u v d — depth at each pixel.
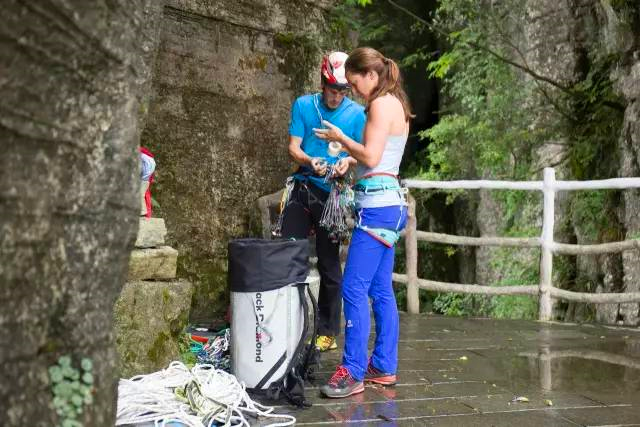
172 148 5.07
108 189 1.52
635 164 7.32
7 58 1.21
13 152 1.27
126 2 1.47
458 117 10.34
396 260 11.91
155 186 4.95
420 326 5.33
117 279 1.62
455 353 4.34
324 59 3.78
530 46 9.27
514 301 8.71
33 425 1.35
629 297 5.35
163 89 5.00
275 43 5.74
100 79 1.44
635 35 7.38
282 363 3.12
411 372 3.81
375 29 12.10
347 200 3.50
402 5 12.80
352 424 2.88
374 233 3.21
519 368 3.94
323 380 3.56
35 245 1.34
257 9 5.55
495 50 9.42
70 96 1.38
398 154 3.26
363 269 3.25
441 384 3.56
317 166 3.67
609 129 8.09
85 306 1.50
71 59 1.34
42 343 1.38
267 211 5.39
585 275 8.27
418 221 12.38
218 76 5.34
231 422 2.73
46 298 1.38
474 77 9.85
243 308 3.14
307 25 6.01
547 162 8.92
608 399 3.32
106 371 1.55
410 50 13.01
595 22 8.48
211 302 5.31
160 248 3.42
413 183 6.10
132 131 1.58
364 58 3.17
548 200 5.64
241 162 5.53
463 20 9.93
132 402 2.70
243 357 3.14
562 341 4.75
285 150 5.84
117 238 1.58
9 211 1.27
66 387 1.44
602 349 4.48
